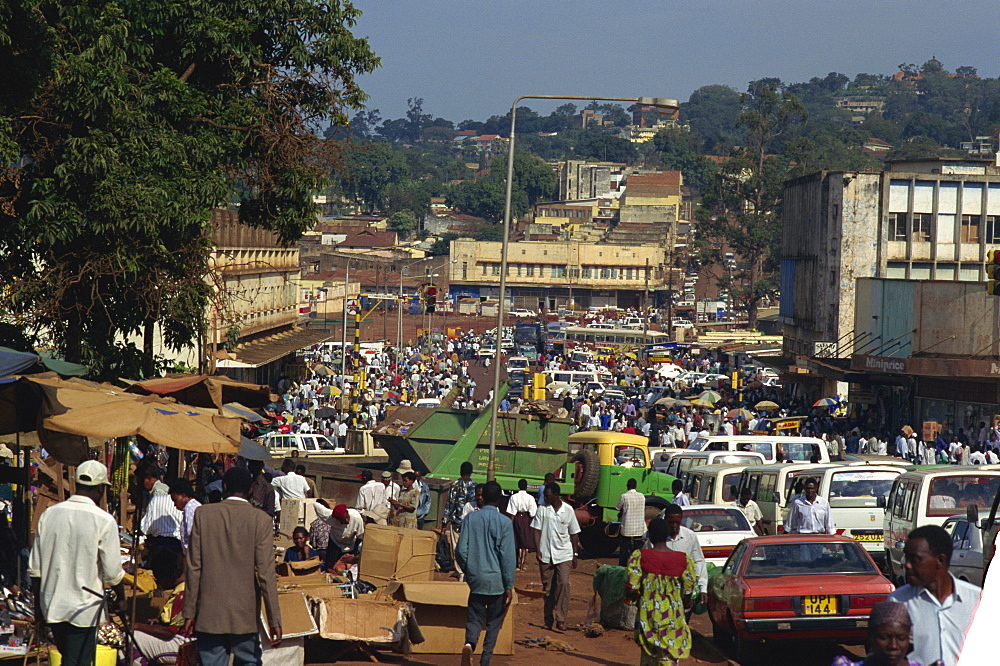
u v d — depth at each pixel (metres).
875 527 20.08
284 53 20.22
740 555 13.53
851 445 46.09
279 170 19.86
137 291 17.77
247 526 8.55
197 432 10.41
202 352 19.48
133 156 17.22
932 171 70.88
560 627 14.59
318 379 69.50
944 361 48.12
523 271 160.88
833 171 67.94
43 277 17.08
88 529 8.22
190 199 17.78
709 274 158.62
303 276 154.25
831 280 68.19
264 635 10.15
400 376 69.94
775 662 13.13
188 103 18.62
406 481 19.55
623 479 22.73
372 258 165.50
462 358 105.56
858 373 54.00
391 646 11.76
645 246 164.50
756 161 123.62
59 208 16.66
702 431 47.34
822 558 13.37
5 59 15.96
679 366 87.44
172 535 12.59
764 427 47.72
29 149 17.22
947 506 16.89
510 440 23.64
